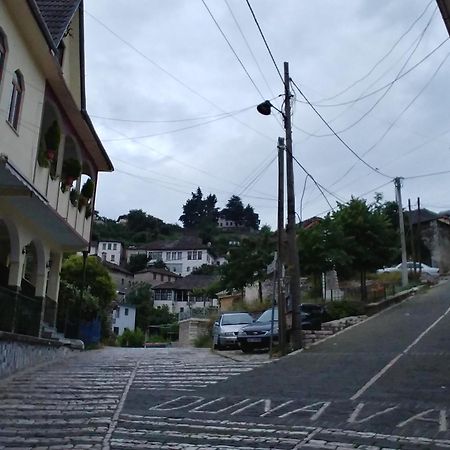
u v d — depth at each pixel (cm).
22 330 1708
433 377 1212
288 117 2025
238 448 693
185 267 10762
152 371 1516
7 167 1247
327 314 2675
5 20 1310
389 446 688
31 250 2138
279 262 1927
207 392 1149
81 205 2133
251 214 12212
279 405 977
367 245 2969
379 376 1253
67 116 1873
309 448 686
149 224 12438
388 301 3186
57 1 1847
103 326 3519
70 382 1317
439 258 5744
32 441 747
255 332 2064
